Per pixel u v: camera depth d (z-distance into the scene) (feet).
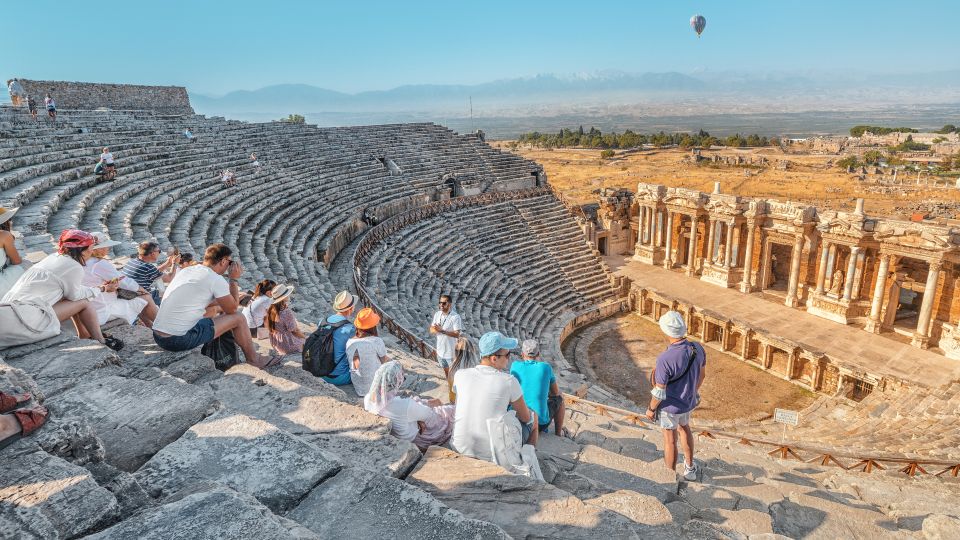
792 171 388.57
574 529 18.97
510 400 26.58
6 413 17.79
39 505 14.93
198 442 20.36
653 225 176.96
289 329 42.14
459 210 171.12
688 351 31.73
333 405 25.50
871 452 60.29
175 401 23.02
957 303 114.52
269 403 25.90
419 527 16.78
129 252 63.26
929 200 265.54
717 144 653.30
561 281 157.79
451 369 36.91
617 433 43.70
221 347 32.86
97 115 144.05
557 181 368.48
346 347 35.99
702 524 23.43
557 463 31.63
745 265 150.82
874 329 125.39
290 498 17.80
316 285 82.99
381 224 138.82
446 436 29.27
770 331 127.95
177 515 14.73
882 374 103.76
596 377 120.37
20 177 82.74
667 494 29.86
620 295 159.22
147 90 185.57
